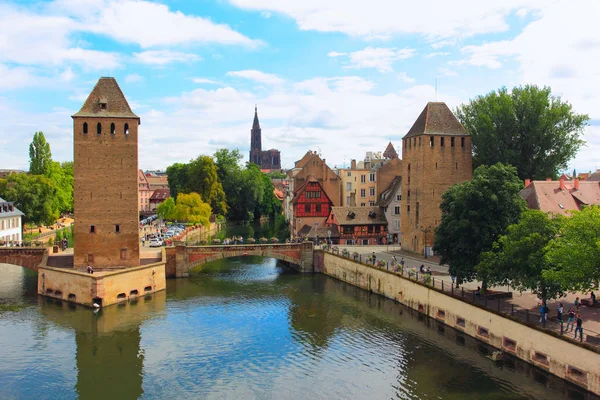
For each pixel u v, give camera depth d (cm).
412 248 7875
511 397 3516
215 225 13688
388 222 9369
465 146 7612
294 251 7969
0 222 8875
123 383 3822
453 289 5203
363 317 5441
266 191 17325
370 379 3866
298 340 4731
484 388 3669
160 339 4759
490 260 4447
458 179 7600
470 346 4512
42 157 12538
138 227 6519
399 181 9356
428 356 4297
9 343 4631
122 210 6450
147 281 6444
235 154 16038
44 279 6359
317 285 7062
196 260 7550
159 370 4062
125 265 6469
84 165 6362
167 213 13438
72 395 3638
